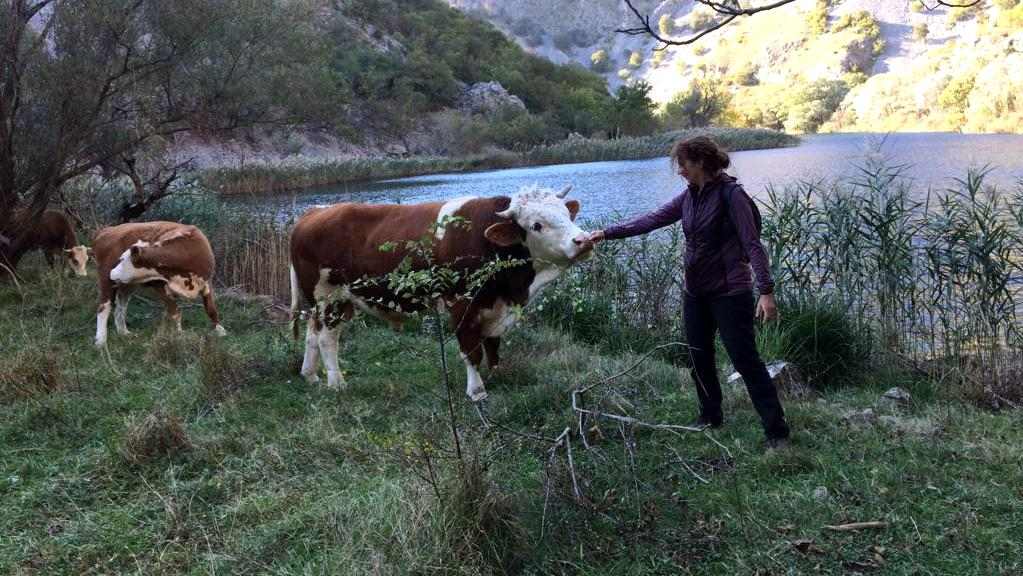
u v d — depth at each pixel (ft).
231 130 46.14
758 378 14.28
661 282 25.91
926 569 10.50
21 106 33.78
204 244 24.93
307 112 47.37
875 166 32.81
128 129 38.24
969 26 325.62
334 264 18.51
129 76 37.09
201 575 10.99
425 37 249.34
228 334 25.21
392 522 11.28
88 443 15.90
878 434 15.17
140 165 51.67
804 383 19.17
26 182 34.09
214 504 13.23
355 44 212.23
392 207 18.65
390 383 18.75
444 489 11.16
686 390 18.30
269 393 18.65
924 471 13.28
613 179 93.25
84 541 12.02
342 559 10.63
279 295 33.14
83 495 13.53
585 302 25.84
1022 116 172.65
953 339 20.88
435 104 208.33
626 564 10.93
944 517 11.75
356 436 15.56
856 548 11.09
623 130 215.51
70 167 40.52
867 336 21.29
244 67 42.86
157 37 37.70
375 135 171.12
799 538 11.39
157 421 15.02
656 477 13.38
